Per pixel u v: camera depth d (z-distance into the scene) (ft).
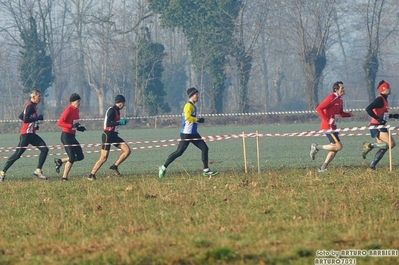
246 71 520.83
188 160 192.13
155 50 527.81
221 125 453.58
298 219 91.40
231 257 71.51
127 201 111.86
